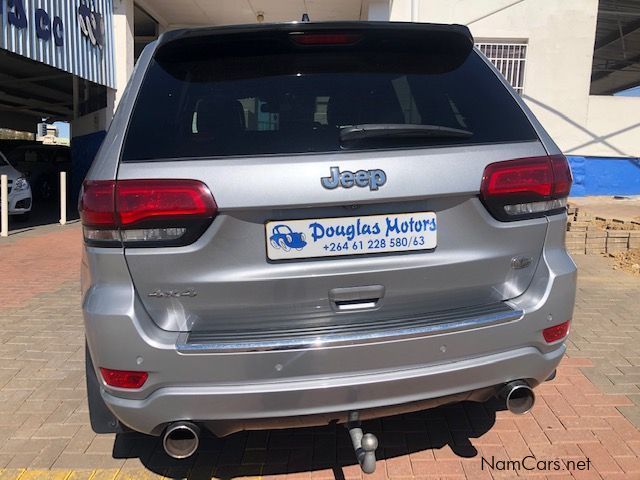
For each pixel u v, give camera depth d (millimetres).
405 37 2537
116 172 2094
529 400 2389
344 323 2182
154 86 2344
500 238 2273
